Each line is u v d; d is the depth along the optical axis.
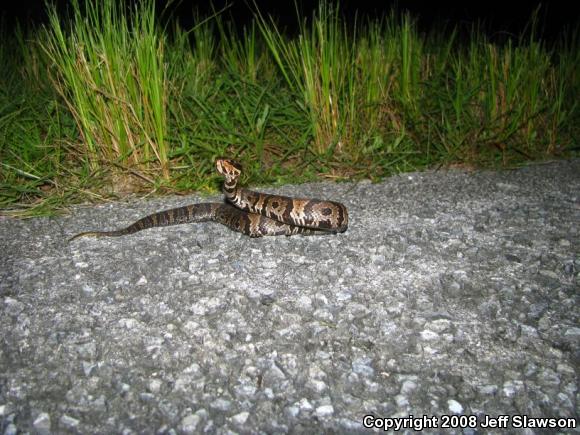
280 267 0.51
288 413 0.33
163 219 0.61
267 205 0.59
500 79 0.91
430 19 1.36
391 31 0.91
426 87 0.90
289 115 0.83
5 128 0.71
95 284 0.47
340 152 0.81
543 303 0.45
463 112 0.90
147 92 0.69
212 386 0.35
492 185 0.77
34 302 0.44
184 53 0.88
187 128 0.76
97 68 0.68
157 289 0.46
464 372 0.37
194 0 1.28
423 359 0.38
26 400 0.34
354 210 0.67
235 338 0.40
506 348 0.40
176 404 0.34
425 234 0.59
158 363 0.37
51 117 0.73
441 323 0.42
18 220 0.62
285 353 0.38
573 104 1.00
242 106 0.80
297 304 0.44
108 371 0.36
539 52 0.97
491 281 0.49
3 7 1.27
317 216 0.58
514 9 1.45
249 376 0.36
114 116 0.69
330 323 0.42
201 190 0.72
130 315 0.42
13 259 0.52
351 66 0.81
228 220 0.61
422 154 0.86
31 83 0.89
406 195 0.72
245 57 0.95
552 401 0.35
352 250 0.55
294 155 0.81
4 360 0.37
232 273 0.50
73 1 0.66
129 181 0.71
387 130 0.88
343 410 0.34
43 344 0.39
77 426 0.32
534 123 0.94
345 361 0.38
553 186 0.77
